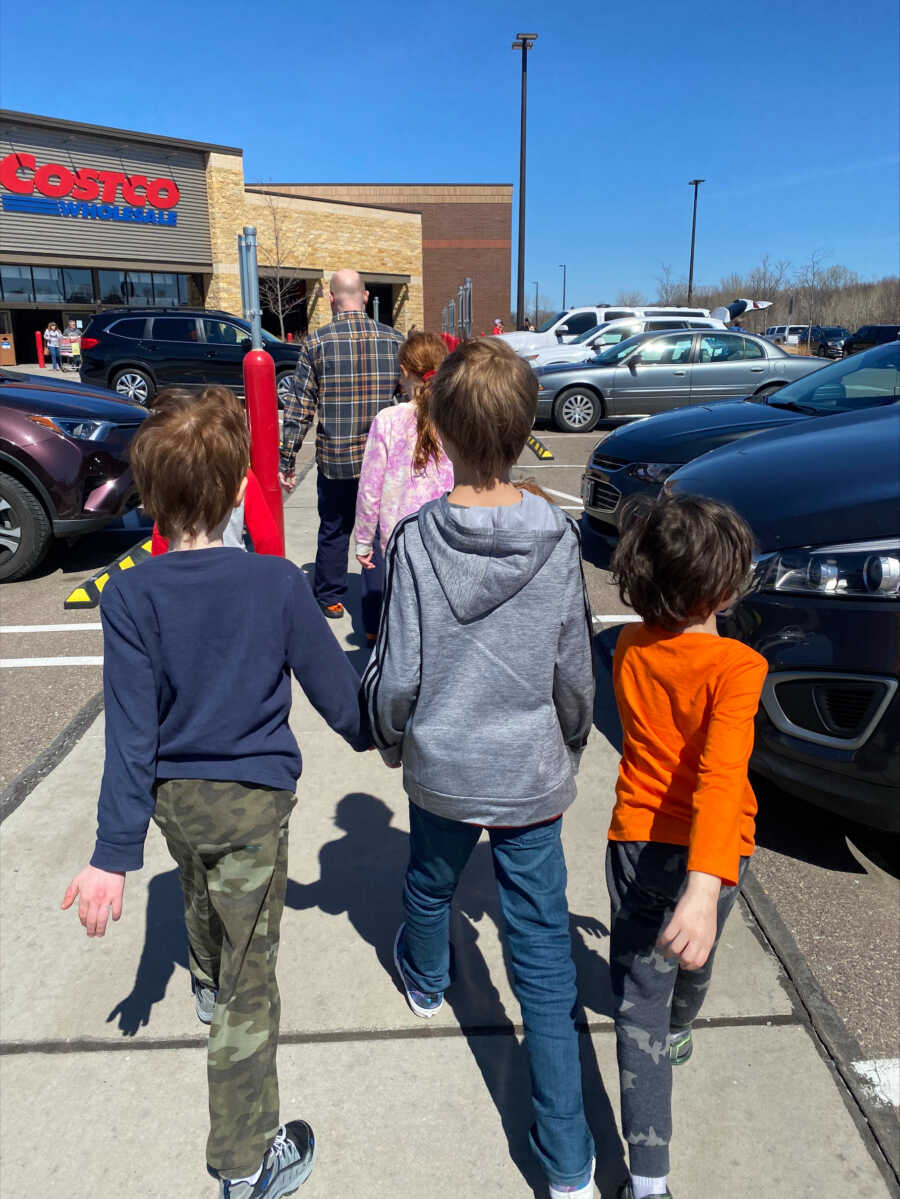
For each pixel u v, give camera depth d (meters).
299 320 30.17
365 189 38.03
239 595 1.56
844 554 2.71
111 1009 2.21
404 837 2.94
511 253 39.00
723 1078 2.01
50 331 24.92
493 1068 2.06
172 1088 2.00
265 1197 1.71
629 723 1.71
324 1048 2.11
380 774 3.35
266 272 26.95
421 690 1.67
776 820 3.12
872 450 3.36
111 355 14.05
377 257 29.77
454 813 1.68
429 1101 1.97
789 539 2.88
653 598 1.61
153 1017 2.19
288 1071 2.05
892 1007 2.24
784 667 2.73
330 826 3.00
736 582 1.59
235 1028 1.60
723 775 1.51
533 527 1.60
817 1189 1.76
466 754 1.65
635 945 1.68
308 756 3.48
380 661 1.67
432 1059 2.08
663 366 12.90
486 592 1.58
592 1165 1.68
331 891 2.67
